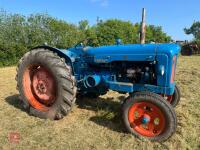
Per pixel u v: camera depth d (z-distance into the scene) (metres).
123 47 4.80
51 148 3.99
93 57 5.11
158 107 4.09
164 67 4.34
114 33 28.38
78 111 5.52
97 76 5.05
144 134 4.28
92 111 5.53
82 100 6.22
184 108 5.76
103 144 4.10
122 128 4.66
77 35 24.56
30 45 20.67
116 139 4.26
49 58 4.91
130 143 4.14
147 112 4.25
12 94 7.03
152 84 4.61
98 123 4.90
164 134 4.10
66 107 4.86
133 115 4.36
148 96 4.16
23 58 5.43
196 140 4.23
